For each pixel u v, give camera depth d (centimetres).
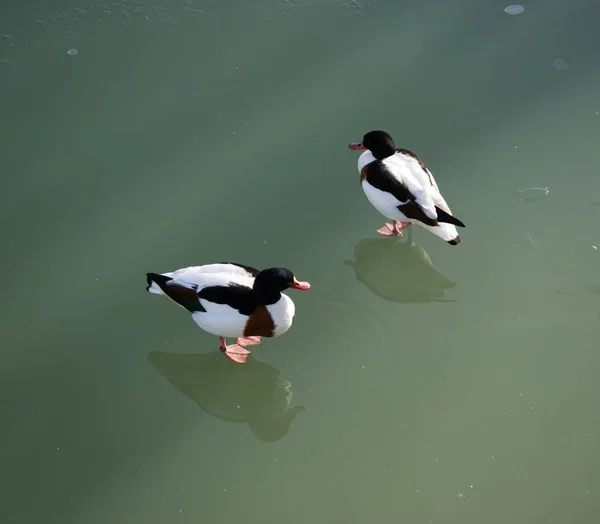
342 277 639
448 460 519
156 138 745
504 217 673
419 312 615
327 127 755
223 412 559
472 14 879
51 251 648
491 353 582
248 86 796
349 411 552
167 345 592
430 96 783
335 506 498
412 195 611
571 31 852
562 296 615
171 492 508
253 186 704
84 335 595
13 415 547
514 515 486
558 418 539
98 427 544
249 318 535
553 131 744
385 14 882
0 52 831
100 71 812
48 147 735
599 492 495
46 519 492
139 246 653
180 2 894
